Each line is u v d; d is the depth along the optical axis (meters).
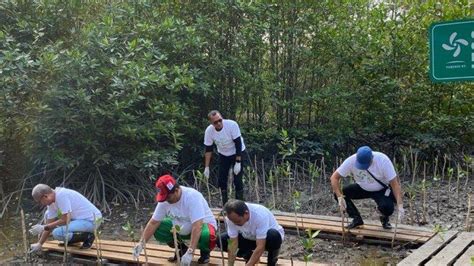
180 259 5.61
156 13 10.16
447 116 10.98
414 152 11.17
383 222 6.82
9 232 7.69
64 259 5.87
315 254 6.32
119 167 8.75
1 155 9.22
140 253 5.96
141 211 8.66
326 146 11.49
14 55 8.23
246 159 10.93
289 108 11.46
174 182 5.29
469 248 5.84
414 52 11.19
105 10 10.18
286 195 9.42
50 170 9.05
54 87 8.41
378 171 6.61
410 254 5.71
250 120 11.62
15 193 9.17
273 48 11.54
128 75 8.64
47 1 9.36
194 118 10.75
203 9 10.73
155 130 9.02
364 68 11.41
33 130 8.73
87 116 8.66
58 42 8.88
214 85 10.44
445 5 11.08
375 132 11.84
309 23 11.33
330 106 11.49
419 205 8.41
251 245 5.45
